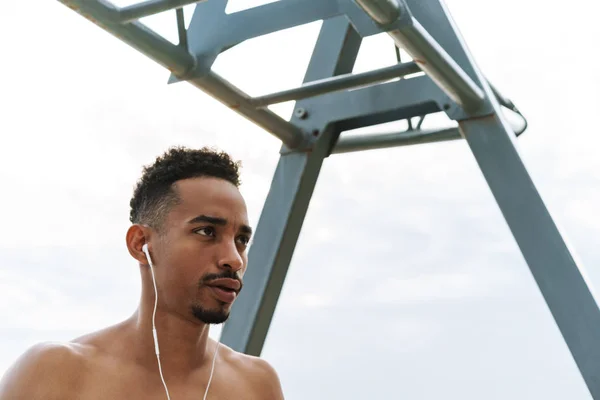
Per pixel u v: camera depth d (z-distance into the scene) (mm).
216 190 937
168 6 1529
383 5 1547
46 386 882
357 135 2410
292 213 2258
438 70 1811
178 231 920
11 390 882
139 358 940
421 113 2186
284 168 2301
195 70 1812
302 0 1769
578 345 1859
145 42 1670
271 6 1820
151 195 955
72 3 1490
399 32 1636
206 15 1864
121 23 1582
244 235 961
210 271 915
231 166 989
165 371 946
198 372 980
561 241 1912
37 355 901
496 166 2008
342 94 2273
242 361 1074
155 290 937
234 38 1817
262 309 2209
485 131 2031
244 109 2037
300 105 2320
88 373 909
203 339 979
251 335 2184
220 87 1925
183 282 916
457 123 2100
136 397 914
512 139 2018
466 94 1960
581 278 1879
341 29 2334
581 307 1867
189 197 928
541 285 1920
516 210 1966
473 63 2066
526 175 1970
